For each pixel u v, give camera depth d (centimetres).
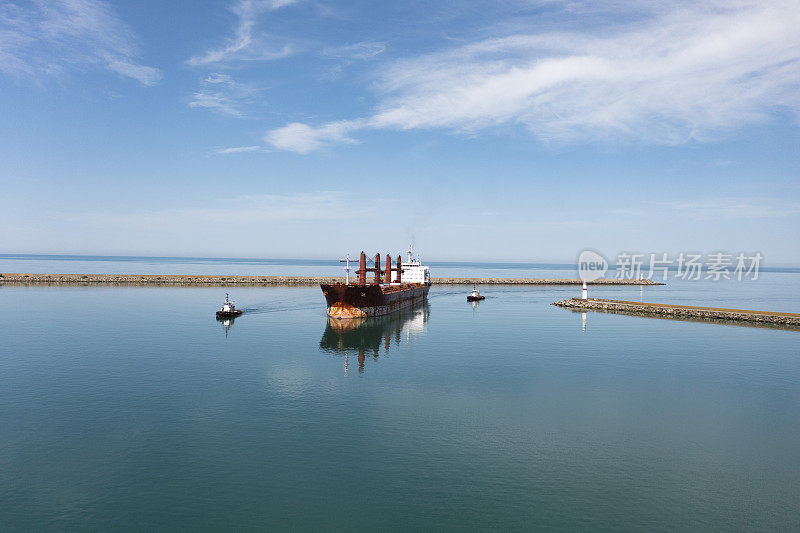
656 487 2753
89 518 2384
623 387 4684
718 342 7081
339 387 4588
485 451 3189
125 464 2938
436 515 2445
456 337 7369
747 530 2361
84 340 6681
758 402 4266
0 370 5041
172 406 3969
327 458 3055
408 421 3709
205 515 2425
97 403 4016
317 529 2323
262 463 2972
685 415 3919
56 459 2997
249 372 5081
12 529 2284
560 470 2939
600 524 2389
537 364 5591
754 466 3031
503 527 2353
